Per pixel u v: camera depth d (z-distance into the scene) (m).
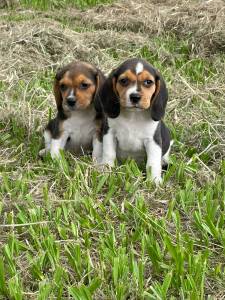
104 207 2.13
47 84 2.82
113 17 3.45
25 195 2.19
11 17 3.52
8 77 2.84
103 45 3.16
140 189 2.22
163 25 3.34
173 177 2.30
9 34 3.14
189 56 3.11
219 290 1.90
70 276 1.93
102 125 2.36
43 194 2.18
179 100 2.68
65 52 3.05
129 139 2.29
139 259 1.96
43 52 3.04
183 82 2.79
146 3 3.61
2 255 1.99
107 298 1.87
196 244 2.03
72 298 1.87
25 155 2.41
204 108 2.64
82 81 2.30
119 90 2.21
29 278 1.93
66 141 2.41
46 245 1.99
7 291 1.89
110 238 2.01
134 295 1.88
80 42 3.12
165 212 2.14
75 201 2.14
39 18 3.46
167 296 1.88
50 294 1.87
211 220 2.08
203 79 2.87
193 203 2.17
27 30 3.15
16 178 2.27
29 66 2.95
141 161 2.35
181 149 2.45
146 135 2.28
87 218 2.09
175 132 2.50
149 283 1.92
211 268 1.96
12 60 2.96
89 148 2.43
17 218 2.10
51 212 2.12
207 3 3.44
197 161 2.38
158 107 2.23
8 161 2.36
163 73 2.89
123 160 2.34
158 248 1.97
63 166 2.29
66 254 1.98
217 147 2.43
